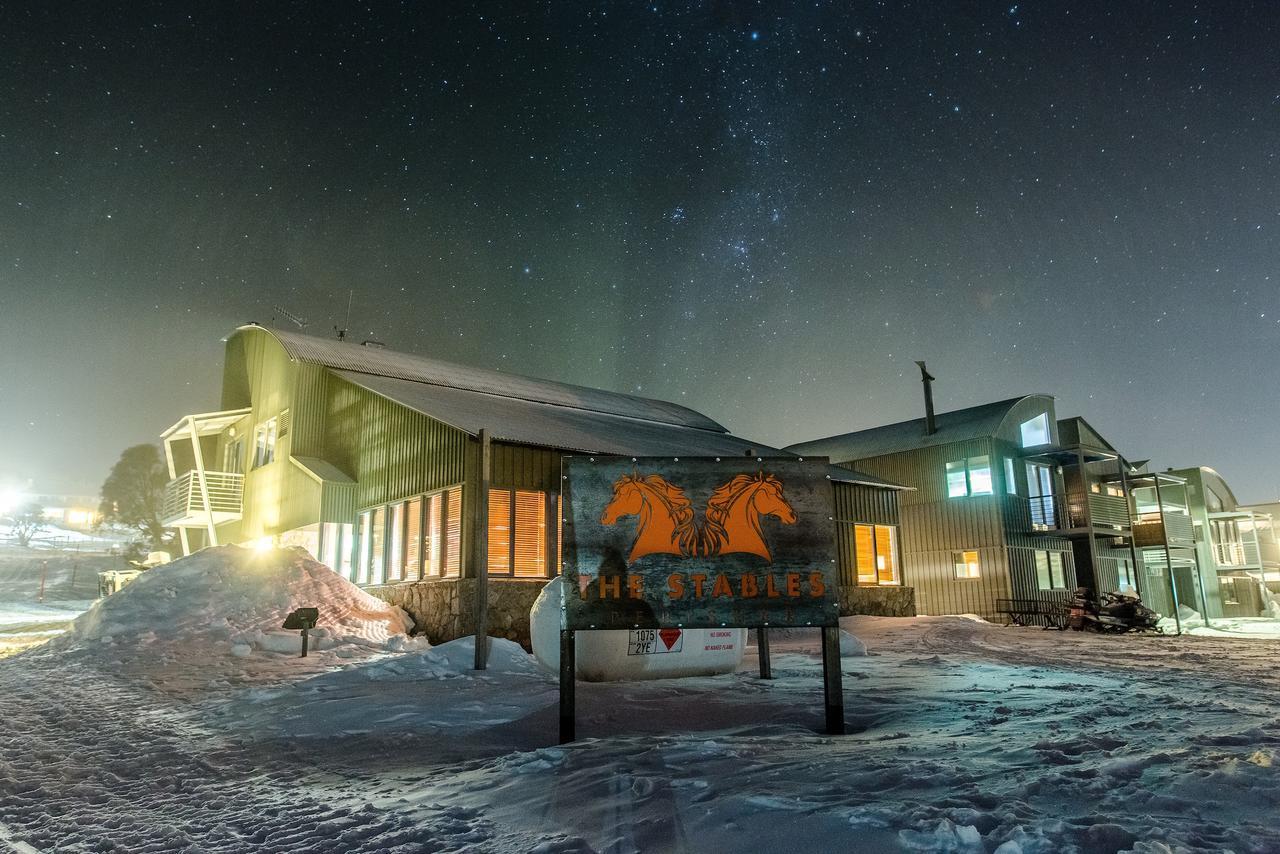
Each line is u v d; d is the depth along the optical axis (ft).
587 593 20.58
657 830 12.05
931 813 11.33
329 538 66.90
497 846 12.28
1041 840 9.91
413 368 79.71
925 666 37.35
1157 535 87.81
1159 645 51.80
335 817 15.08
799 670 35.22
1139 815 11.05
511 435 53.11
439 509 54.70
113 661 39.17
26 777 19.79
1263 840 9.77
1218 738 16.20
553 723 23.31
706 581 20.70
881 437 100.42
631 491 21.22
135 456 131.23
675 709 24.45
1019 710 22.79
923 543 90.99
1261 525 132.05
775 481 21.45
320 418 72.64
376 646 44.73
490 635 49.26
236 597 48.39
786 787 13.61
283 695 30.60
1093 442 98.94
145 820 15.98
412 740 22.57
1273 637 62.18
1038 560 88.69
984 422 89.86
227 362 91.15
